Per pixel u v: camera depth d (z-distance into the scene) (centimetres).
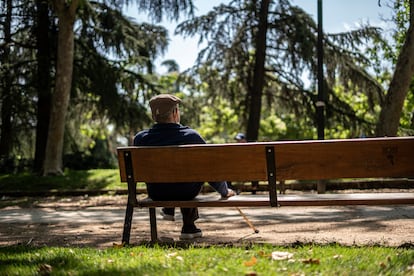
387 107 1720
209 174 576
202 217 1046
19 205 1563
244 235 748
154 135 616
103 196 1828
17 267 480
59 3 2131
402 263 436
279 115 2612
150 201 597
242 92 2491
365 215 993
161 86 2459
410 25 1683
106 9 2330
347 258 469
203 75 2358
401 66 1698
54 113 2180
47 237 802
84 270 449
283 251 516
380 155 538
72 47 2195
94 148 3622
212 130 4347
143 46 2380
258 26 2298
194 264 445
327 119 2339
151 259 481
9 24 2383
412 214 981
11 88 2339
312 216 1009
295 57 2252
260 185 1728
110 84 2333
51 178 2072
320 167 549
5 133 2458
